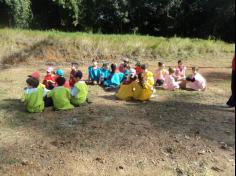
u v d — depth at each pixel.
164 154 7.22
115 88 11.68
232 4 28.06
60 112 9.32
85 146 7.42
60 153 7.13
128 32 29.09
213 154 7.29
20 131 8.12
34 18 25.08
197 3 28.86
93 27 27.70
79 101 9.74
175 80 12.30
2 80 12.73
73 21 26.72
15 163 6.74
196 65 16.55
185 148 7.48
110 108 9.73
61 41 16.77
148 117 9.09
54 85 10.76
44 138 7.77
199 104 10.34
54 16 26.72
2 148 7.30
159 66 12.27
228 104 10.04
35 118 8.88
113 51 17.09
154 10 28.77
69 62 16.16
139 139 7.76
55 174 6.45
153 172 6.62
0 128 8.26
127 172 6.59
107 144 7.52
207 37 28.70
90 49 16.81
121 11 27.88
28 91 9.48
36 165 6.70
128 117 9.05
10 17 23.72
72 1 26.16
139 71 11.13
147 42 18.39
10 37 16.62
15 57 15.91
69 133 8.00
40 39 16.81
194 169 6.76
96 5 27.38
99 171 6.59
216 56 18.64
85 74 13.88
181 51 18.34
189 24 29.75
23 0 23.94
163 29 29.69
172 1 28.70
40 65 15.65
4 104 9.88
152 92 10.79
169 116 9.22
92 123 8.57
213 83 13.16
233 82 8.30
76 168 6.64
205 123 8.79
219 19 28.64
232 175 6.61
